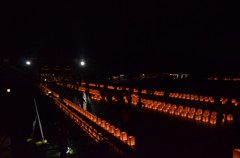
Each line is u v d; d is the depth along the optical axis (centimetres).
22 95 2864
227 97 2142
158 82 3828
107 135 1123
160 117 1491
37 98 2747
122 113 1644
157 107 1833
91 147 920
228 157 764
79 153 888
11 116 2384
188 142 946
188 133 1084
